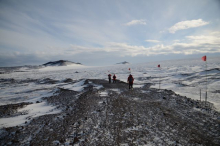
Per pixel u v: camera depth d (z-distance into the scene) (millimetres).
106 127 7090
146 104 11406
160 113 9258
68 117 8727
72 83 34688
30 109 12812
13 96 24328
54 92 21641
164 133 6484
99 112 9336
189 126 7375
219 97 16250
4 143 5879
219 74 32312
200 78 31375
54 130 6953
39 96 21688
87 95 14633
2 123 9125
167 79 35312
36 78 62188
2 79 59625
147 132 6566
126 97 13969
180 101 12547
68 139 5988
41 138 6172
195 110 10258
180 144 5574
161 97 13977
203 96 17109
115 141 5758
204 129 7059
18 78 64750
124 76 48219
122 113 9102
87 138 5969
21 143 5832
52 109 12203
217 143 5750
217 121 8180
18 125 8305
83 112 9422
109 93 15703
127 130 6762
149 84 28828
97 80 30766
